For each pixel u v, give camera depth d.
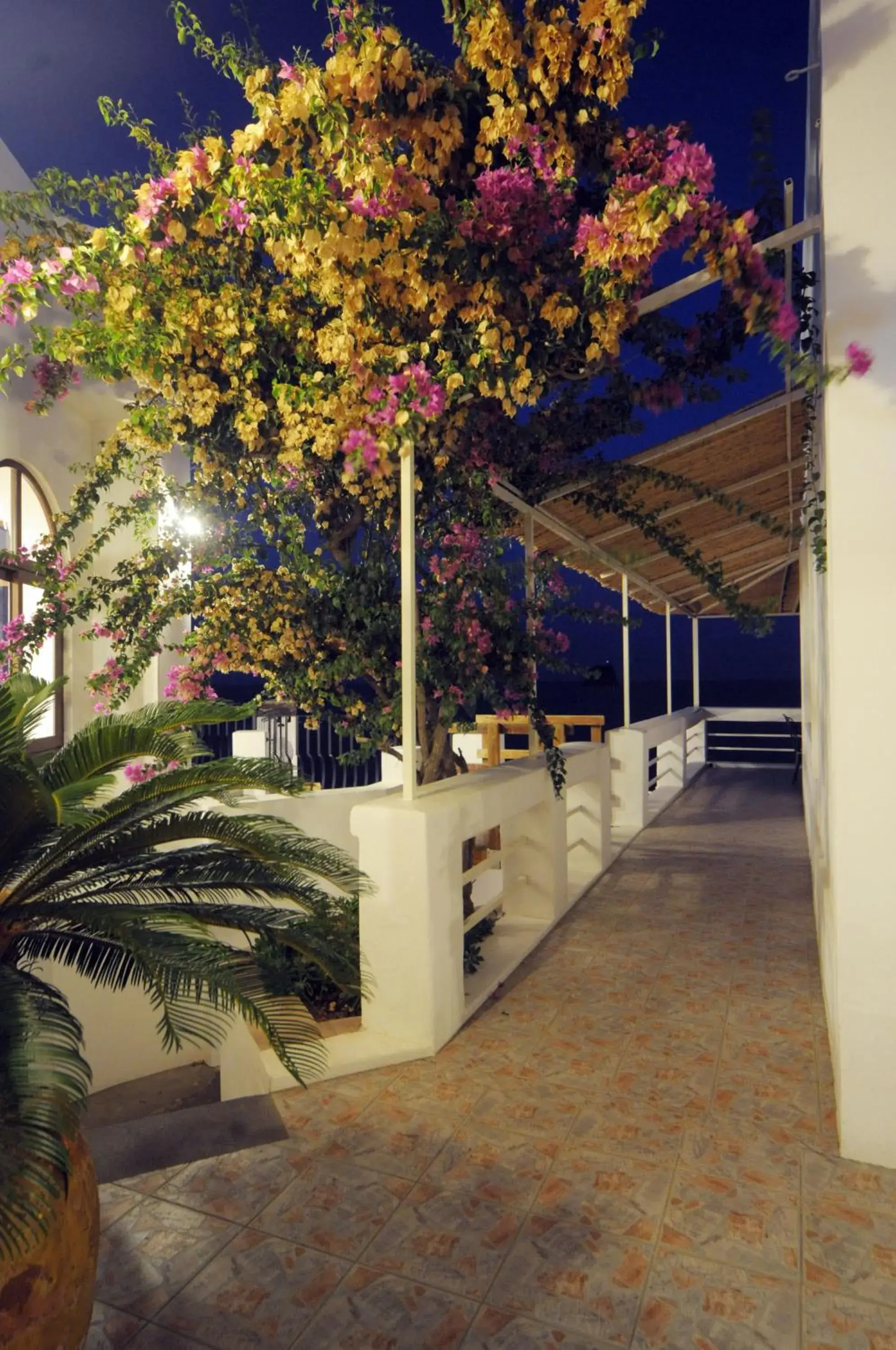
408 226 3.75
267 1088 3.58
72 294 4.13
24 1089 1.76
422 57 3.83
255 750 8.13
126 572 5.79
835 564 2.98
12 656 5.70
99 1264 2.52
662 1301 2.32
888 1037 2.94
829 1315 2.27
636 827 9.06
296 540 5.46
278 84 3.97
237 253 4.48
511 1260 2.50
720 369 4.73
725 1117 3.31
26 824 2.36
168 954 2.25
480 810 4.47
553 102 3.71
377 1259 2.51
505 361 3.92
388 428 3.98
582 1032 4.10
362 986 3.99
